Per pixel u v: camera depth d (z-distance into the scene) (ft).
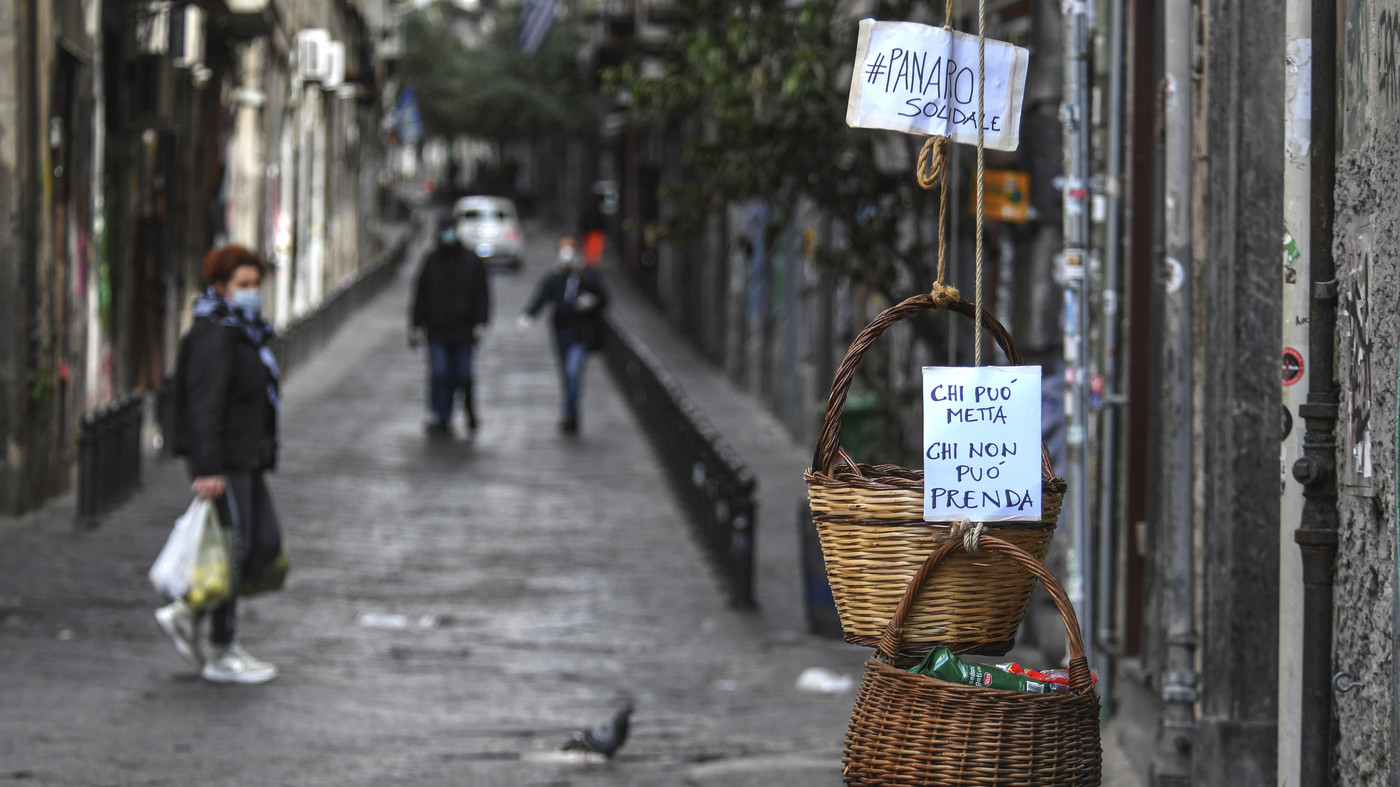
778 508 64.64
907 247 52.80
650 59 130.82
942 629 14.07
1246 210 24.02
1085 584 29.58
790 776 27.45
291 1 129.59
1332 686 18.52
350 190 184.75
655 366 80.84
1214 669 24.80
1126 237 30.30
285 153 127.65
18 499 52.80
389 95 261.65
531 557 52.37
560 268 82.69
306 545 52.44
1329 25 18.66
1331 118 18.66
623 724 29.17
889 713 13.62
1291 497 20.63
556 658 39.68
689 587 48.65
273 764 28.40
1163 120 27.02
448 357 79.71
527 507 61.21
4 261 52.29
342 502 60.44
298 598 45.09
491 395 97.40
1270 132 23.94
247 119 110.01
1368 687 17.30
